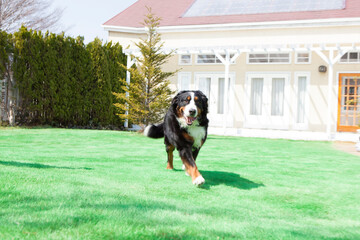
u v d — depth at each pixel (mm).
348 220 2559
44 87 11492
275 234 2064
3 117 11375
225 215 2438
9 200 2346
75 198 2518
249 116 14211
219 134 12289
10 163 3934
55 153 5633
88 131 10797
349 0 14367
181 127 3875
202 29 14789
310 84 13414
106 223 2012
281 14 14328
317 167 5199
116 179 3557
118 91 13336
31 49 11133
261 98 14156
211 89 14672
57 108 11703
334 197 3248
